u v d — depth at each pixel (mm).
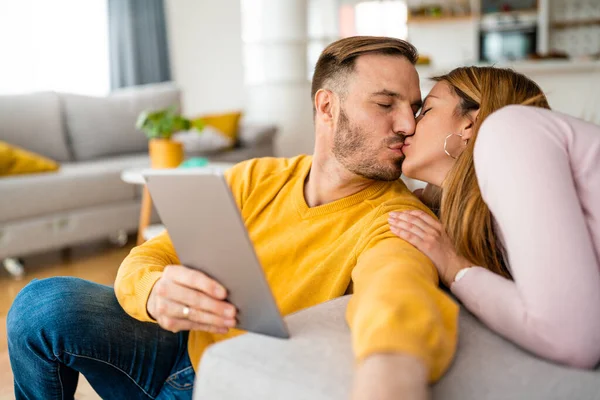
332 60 1129
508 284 844
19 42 5570
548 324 756
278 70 6059
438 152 1059
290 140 6152
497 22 8250
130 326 1215
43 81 5738
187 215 844
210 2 7039
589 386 745
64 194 3600
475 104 1037
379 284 757
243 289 836
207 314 898
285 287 1155
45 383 1177
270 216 1216
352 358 744
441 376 719
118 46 6133
